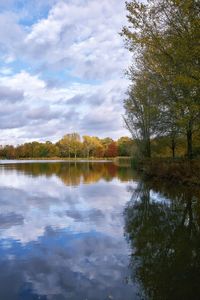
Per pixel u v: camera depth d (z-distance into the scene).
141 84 27.92
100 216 14.15
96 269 7.92
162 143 38.88
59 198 19.64
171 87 20.69
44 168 60.97
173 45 16.17
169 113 26.03
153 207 16.11
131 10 16.77
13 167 66.12
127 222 12.97
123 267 8.06
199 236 10.86
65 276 7.54
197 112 18.64
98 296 6.48
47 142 159.00
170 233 11.26
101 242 10.21
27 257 8.82
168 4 16.28
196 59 15.95
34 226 12.35
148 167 34.84
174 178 26.42
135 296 6.47
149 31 17.00
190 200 17.67
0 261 8.52
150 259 8.57
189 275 7.48
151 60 19.97
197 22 14.50
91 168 59.47
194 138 30.53
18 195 21.17
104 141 158.00
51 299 6.39
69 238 10.69
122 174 40.91
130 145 56.38
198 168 23.86
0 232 11.50
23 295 6.57
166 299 6.34
